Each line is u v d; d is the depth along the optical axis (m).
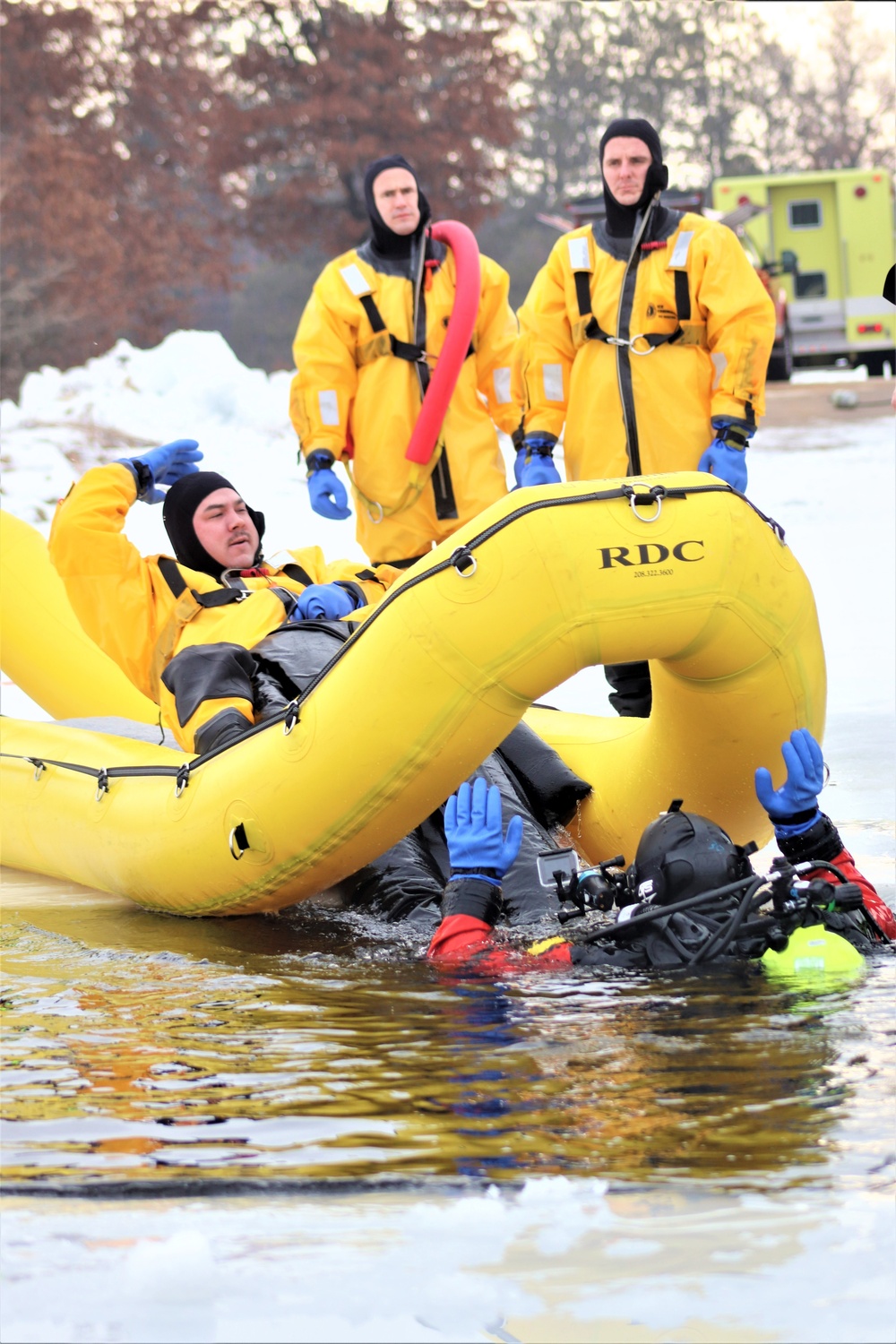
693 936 9.23
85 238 113.31
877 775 16.23
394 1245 5.52
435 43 138.88
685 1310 5.04
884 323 80.69
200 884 12.27
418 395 18.61
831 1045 7.58
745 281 16.78
